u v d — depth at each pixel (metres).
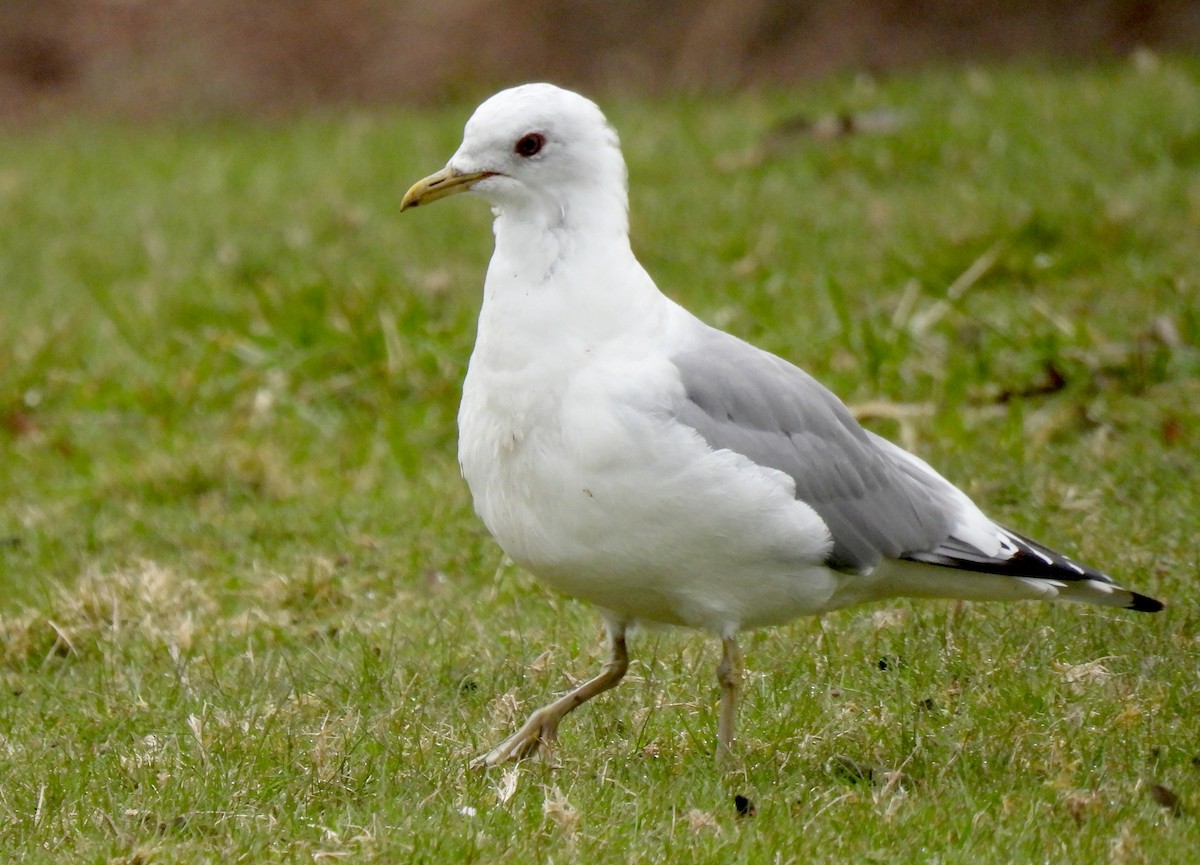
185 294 17.58
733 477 7.75
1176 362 13.41
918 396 13.51
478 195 8.13
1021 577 8.58
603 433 7.69
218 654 10.21
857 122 20.08
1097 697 8.58
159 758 8.45
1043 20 25.62
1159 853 6.99
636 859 7.07
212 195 21.22
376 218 19.33
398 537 11.98
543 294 7.94
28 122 29.17
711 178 19.34
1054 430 12.74
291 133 25.03
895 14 26.58
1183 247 15.69
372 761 8.28
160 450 14.07
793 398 8.25
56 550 12.31
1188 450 12.10
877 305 15.15
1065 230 16.22
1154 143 18.23
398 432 13.63
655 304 8.14
